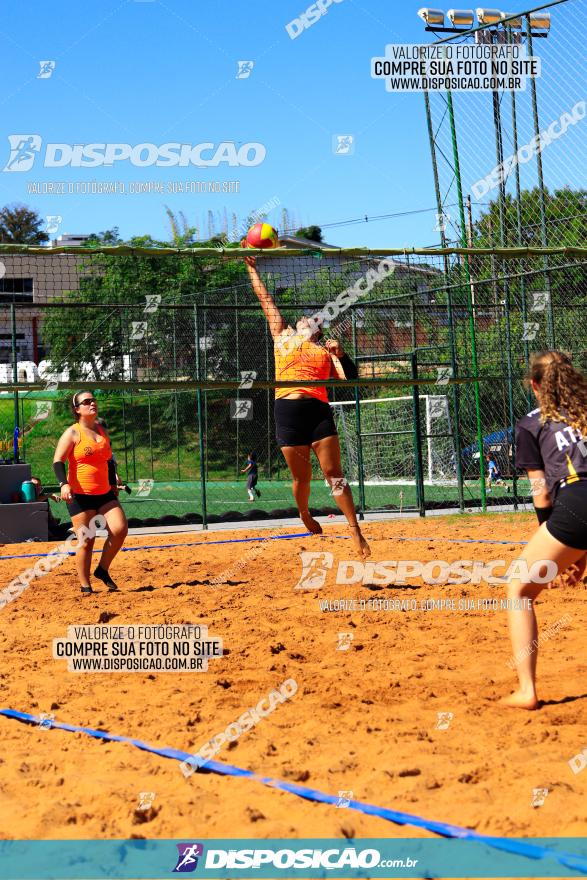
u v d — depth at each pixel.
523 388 19.20
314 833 3.34
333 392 27.42
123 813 3.56
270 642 6.57
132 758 4.23
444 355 19.86
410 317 19.89
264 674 5.71
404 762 3.99
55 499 14.95
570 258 18.34
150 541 14.01
